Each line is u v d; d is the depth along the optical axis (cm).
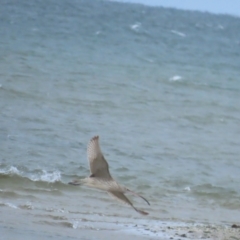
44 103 10981
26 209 5269
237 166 8738
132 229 4872
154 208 6025
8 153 7688
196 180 7650
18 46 18338
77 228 4716
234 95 15300
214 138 10350
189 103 13250
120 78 15112
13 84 12194
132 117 11056
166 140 9731
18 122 9331
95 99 11962
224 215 6034
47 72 14275
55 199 5875
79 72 14962
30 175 6881
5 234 4228
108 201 5997
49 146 8281
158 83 15325
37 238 4225
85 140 8944
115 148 8806
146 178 7512
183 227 5103
